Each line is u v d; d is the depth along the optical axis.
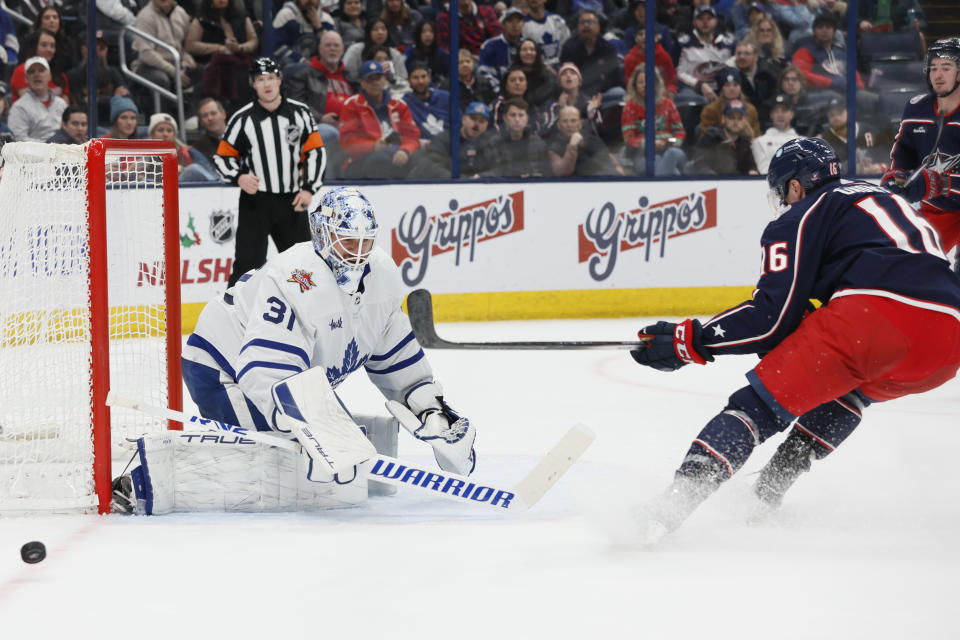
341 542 7.22
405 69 23.38
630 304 23.55
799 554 6.84
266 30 22.73
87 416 8.27
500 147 23.88
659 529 7.43
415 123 23.53
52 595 6.11
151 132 22.22
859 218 7.20
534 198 23.12
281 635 5.41
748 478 8.95
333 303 7.98
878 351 6.97
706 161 24.42
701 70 24.17
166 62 22.33
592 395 14.33
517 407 13.41
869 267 7.05
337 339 8.17
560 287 23.31
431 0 23.20
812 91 24.44
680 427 11.93
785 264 7.17
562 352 18.64
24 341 8.65
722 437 7.01
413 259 22.73
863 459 9.98
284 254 8.03
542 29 23.59
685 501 6.94
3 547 7.13
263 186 17.64
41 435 8.44
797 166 7.45
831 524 7.66
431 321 8.59
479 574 6.44
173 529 7.59
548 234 23.22
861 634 5.34
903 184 14.66
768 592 6.02
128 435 10.34
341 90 23.16
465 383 15.45
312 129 17.64
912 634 5.33
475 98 23.69
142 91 22.33
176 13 22.27
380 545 7.13
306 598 6.00
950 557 6.75
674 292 23.64
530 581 6.28
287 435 8.18
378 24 23.08
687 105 24.22
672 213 23.53
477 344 8.49
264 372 7.79
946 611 5.67
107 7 21.92
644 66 23.98
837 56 24.42
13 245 8.63
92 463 8.09
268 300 7.90
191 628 5.54
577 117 23.95
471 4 23.38
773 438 11.07
